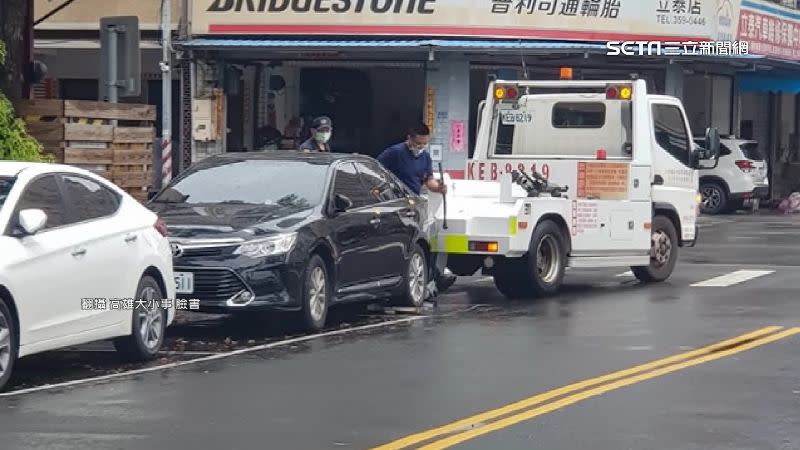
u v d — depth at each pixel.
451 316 18.59
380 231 18.20
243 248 15.99
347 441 10.53
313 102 35.62
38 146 19.44
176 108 33.88
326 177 17.61
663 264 23.28
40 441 10.53
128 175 22.02
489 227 20.05
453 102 33.47
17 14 21.12
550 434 10.74
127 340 14.51
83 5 33.09
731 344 15.52
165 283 15.17
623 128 22.19
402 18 32.44
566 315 18.56
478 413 11.59
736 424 11.12
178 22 32.69
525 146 22.78
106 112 21.52
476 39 32.72
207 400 12.29
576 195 21.84
